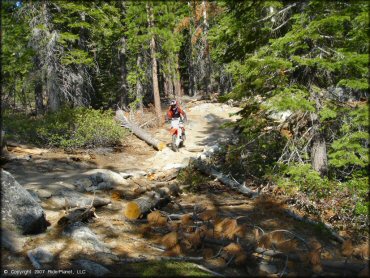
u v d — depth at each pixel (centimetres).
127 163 1327
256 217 835
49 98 1827
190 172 1159
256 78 934
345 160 782
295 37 801
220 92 3075
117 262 571
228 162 1201
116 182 1060
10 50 731
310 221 802
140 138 1695
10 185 630
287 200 916
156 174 1186
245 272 559
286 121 1038
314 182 888
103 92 2858
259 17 988
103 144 1494
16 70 797
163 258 587
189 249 633
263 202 862
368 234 763
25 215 623
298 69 964
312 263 545
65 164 1185
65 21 1858
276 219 823
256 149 1182
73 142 1362
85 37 2298
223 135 1839
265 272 553
